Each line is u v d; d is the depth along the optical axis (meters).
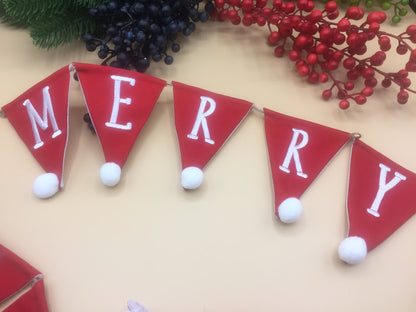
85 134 0.41
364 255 0.34
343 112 0.43
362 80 0.45
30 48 0.47
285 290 0.34
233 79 0.45
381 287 0.35
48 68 0.45
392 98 0.44
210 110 0.41
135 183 0.39
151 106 0.40
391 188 0.37
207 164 0.40
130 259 0.35
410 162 0.40
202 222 0.37
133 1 0.43
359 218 0.36
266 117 0.41
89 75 0.40
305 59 0.47
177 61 0.47
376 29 0.40
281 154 0.39
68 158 0.40
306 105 0.43
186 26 0.45
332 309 0.34
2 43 0.47
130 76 0.41
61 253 0.36
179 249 0.36
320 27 0.43
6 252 0.34
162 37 0.41
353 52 0.42
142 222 0.37
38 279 0.34
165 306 0.34
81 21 0.44
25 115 0.41
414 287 0.35
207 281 0.35
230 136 0.41
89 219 0.37
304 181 0.38
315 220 0.37
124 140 0.39
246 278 0.35
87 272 0.35
